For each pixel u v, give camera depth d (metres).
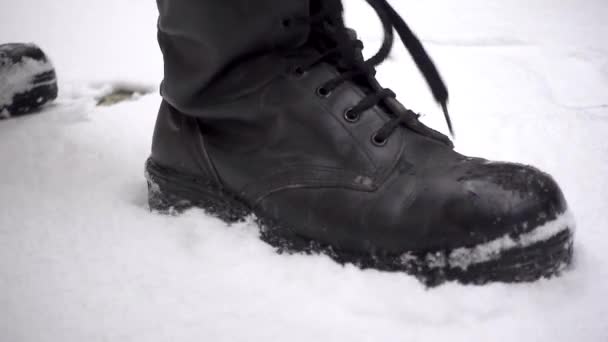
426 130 0.70
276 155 0.69
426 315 0.56
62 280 0.63
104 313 0.57
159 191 0.79
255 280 0.62
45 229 0.75
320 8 0.73
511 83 1.52
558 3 2.60
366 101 0.68
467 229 0.59
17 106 1.27
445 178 0.64
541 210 0.59
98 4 2.57
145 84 1.59
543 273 0.60
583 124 1.21
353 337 0.53
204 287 0.61
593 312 0.55
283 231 0.69
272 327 0.54
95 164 1.00
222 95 0.70
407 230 0.61
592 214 0.79
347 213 0.64
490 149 1.08
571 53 1.81
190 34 0.68
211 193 0.75
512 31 2.13
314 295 0.60
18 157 1.01
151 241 0.71
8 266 0.65
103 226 0.76
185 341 0.52
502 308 0.56
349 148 0.66
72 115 1.29
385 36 0.71
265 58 0.69
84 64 1.76
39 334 0.53
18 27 2.19
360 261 0.64
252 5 0.65
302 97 0.68
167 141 0.78
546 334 0.52
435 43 1.96
